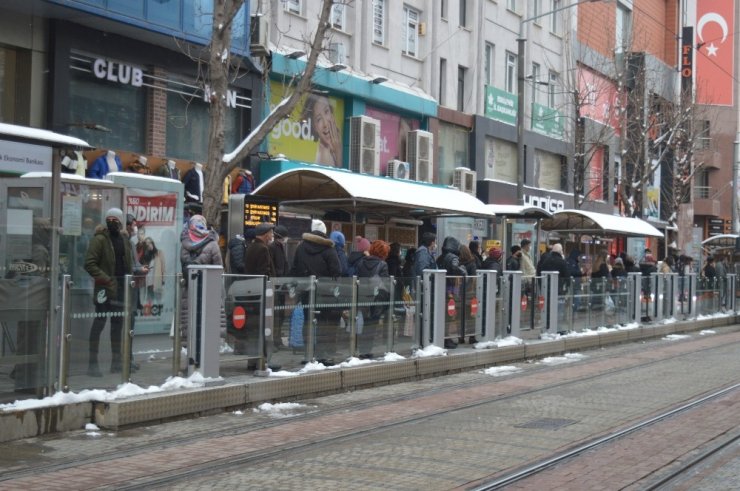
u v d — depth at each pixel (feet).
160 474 26.45
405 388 45.57
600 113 136.36
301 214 66.13
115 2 59.82
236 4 49.14
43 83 59.67
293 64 78.59
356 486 25.44
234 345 39.09
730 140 208.54
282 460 28.76
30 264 30.86
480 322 56.90
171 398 34.35
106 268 35.86
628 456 29.89
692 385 47.55
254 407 38.14
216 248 43.98
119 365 33.96
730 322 102.68
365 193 56.03
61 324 31.78
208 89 61.57
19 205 30.96
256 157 75.72
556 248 69.56
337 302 44.73
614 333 73.20
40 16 58.95
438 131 102.37
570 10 131.23
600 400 42.06
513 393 44.32
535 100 125.90
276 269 47.06
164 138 67.97
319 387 41.88
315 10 83.87
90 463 27.58
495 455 29.78
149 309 35.17
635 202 131.03
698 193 208.44
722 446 31.78
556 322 65.21
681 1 178.60
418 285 51.31
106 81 63.72
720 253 127.95
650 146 136.87
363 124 87.61
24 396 30.78
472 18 110.52
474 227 93.86
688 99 146.10
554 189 131.34
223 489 24.91
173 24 64.49
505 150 117.91
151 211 49.65
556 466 28.37
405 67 98.63
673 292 89.20
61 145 30.66
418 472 27.25
